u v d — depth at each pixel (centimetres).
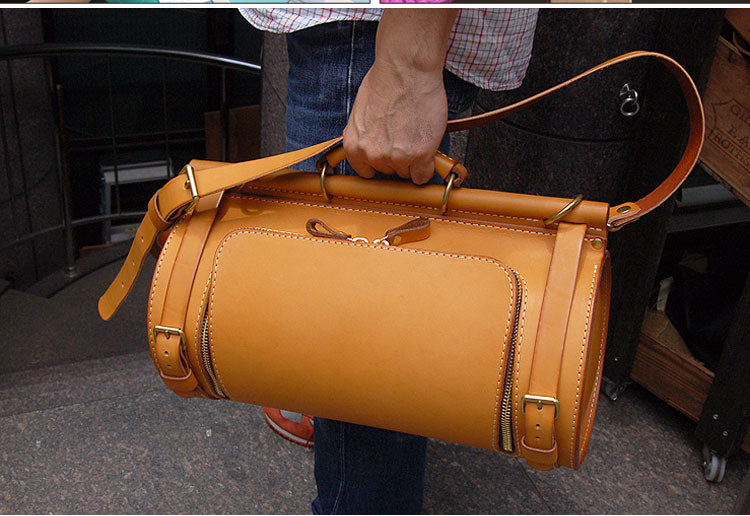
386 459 114
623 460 149
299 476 144
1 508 133
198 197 98
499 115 94
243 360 98
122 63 412
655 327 157
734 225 153
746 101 124
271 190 106
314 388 97
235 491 140
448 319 90
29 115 395
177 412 158
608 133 139
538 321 89
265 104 253
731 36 130
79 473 142
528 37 102
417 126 85
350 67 95
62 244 445
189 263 100
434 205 97
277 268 96
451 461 148
